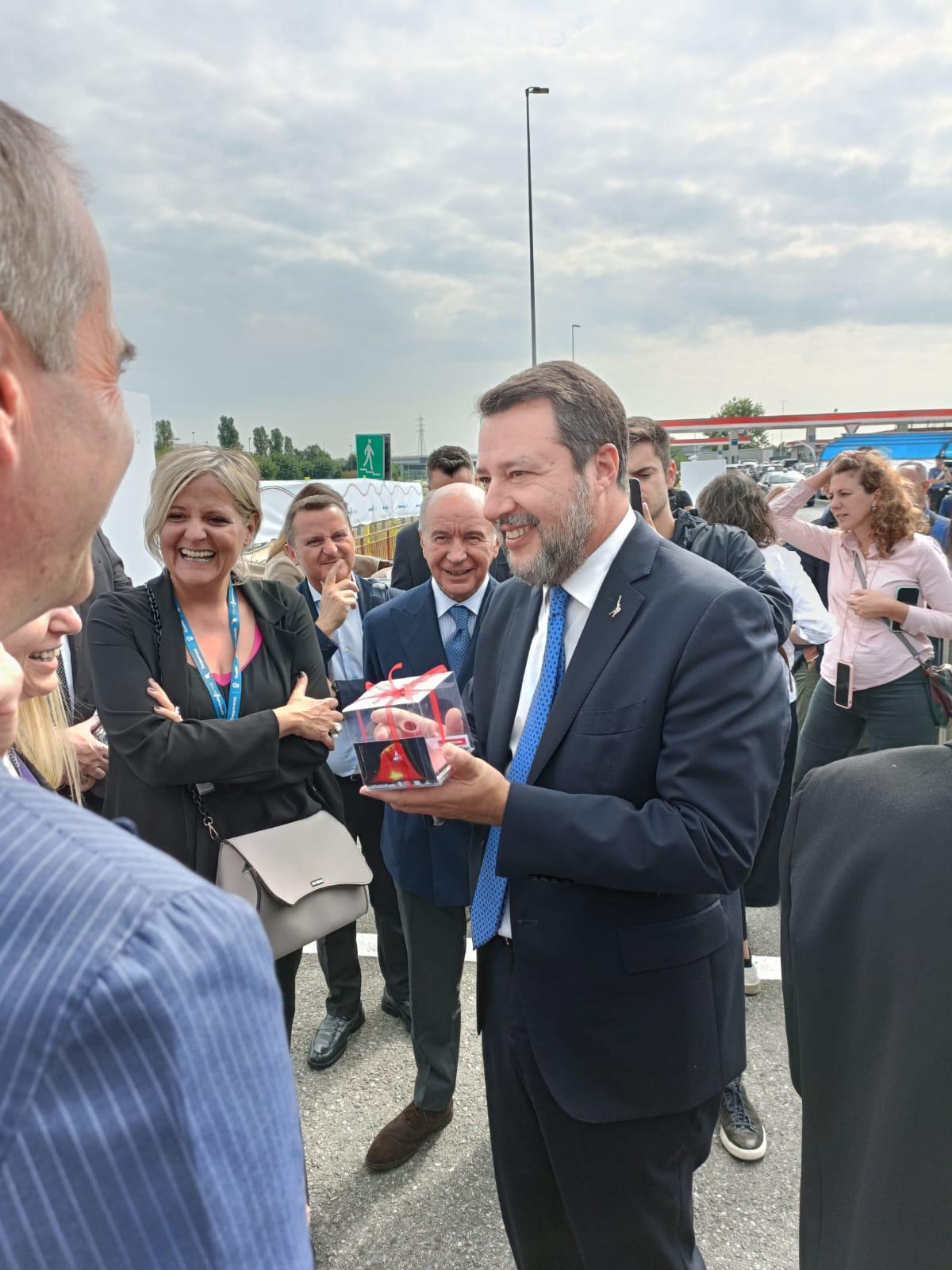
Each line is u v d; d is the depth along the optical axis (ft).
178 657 6.25
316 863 6.00
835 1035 2.49
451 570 7.13
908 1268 2.10
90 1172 1.13
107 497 1.73
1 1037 1.12
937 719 11.23
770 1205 6.33
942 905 2.14
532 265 60.49
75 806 1.47
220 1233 1.24
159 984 1.19
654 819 3.77
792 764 8.45
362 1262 5.93
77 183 1.63
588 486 4.23
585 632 4.29
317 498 9.77
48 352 1.51
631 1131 4.17
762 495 10.87
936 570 11.14
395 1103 7.56
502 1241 6.06
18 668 2.95
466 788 3.92
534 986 4.20
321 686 6.85
